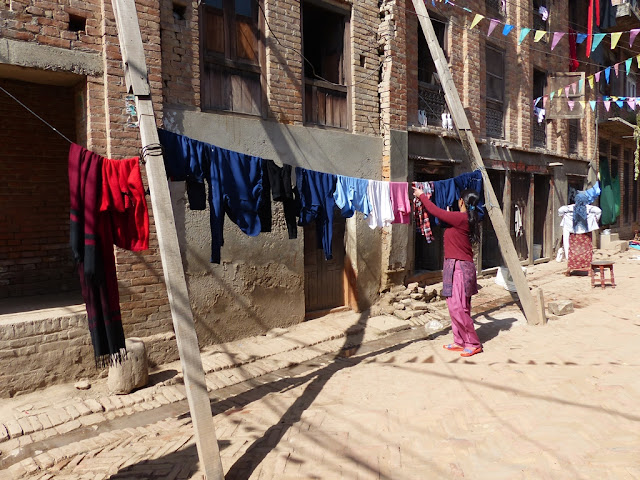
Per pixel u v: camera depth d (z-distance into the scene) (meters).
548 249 14.50
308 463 3.48
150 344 5.88
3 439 4.34
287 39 7.41
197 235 6.40
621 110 18.64
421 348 6.37
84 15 5.49
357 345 7.04
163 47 6.07
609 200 18.06
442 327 7.78
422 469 3.29
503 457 3.38
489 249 12.25
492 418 3.99
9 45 5.01
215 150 4.17
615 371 4.86
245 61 7.02
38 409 4.86
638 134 17.27
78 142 5.99
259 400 4.96
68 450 4.07
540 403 4.20
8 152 6.69
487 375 5.00
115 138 5.59
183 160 3.92
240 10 6.95
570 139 15.72
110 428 4.63
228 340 6.80
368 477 3.24
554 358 5.39
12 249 6.75
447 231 5.98
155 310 5.97
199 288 6.46
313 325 7.66
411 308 8.62
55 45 5.31
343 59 8.42
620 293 9.27
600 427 3.70
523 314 7.78
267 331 7.27
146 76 3.78
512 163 12.29
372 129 8.70
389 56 8.66
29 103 6.82
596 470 3.13
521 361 5.39
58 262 7.15
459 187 7.06
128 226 3.80
